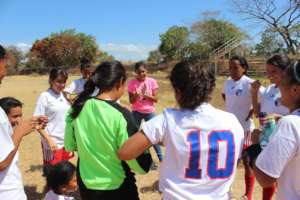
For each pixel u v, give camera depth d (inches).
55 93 218.4
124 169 124.5
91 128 121.8
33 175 277.4
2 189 115.1
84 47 2519.7
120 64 127.6
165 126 96.5
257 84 210.8
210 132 95.4
